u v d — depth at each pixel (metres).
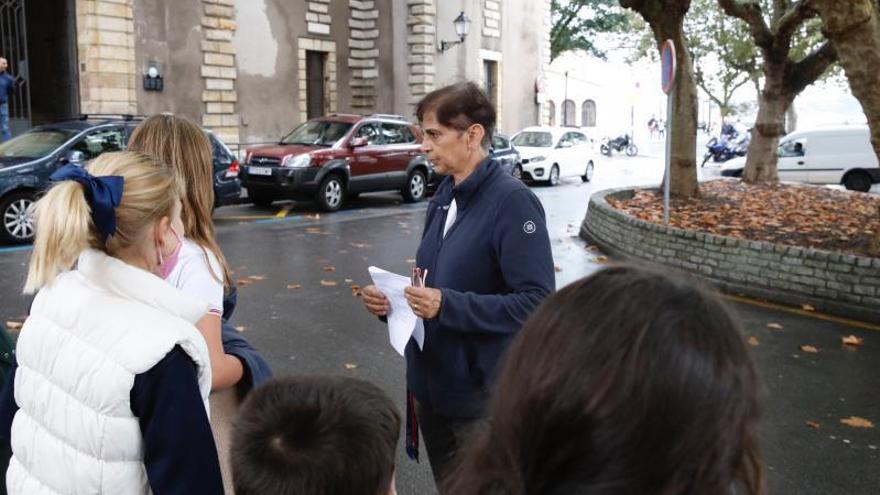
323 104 24.23
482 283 2.56
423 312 2.42
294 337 6.41
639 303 0.91
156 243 1.86
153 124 2.31
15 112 17.36
